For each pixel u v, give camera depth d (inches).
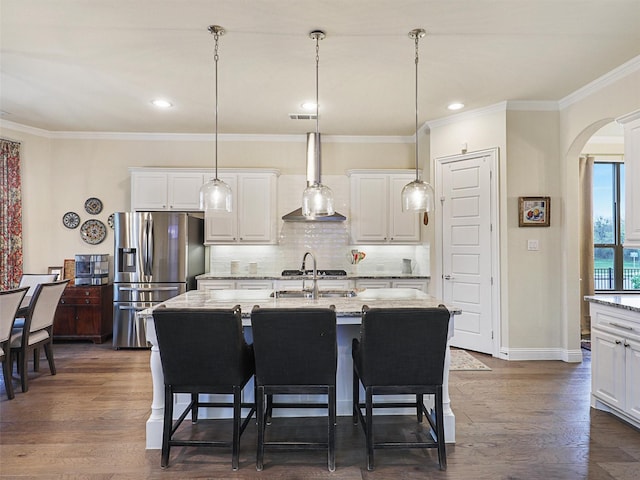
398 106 174.7
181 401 113.4
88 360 172.7
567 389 136.7
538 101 169.2
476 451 97.2
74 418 115.8
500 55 127.1
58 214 217.2
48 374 154.1
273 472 89.5
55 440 103.3
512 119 170.2
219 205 113.2
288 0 97.6
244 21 107.0
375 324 87.3
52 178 216.7
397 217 213.0
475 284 180.1
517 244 170.1
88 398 130.3
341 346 117.0
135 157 219.6
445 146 190.5
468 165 182.1
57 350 188.7
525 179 170.6
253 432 108.3
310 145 215.6
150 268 192.4
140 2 98.2
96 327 200.4
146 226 192.4
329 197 116.6
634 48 122.6
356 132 217.2
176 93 160.1
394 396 118.6
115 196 218.7
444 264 190.4
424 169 212.1
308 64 133.5
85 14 103.3
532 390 135.8
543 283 170.7
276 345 88.5
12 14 103.2
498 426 109.8
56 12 102.3
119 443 102.0
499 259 171.8
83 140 217.9
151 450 98.7
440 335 88.2
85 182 217.9
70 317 199.9
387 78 144.9
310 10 101.9
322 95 161.6
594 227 233.0
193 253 201.8
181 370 90.2
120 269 193.2
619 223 232.4
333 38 116.2
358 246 224.1
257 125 204.8
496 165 172.1
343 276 199.0
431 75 142.6
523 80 147.1
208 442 91.2
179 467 91.4
